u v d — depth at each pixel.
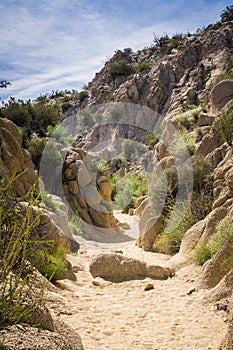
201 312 5.64
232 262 6.28
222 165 10.76
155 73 38.31
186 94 32.19
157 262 9.27
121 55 49.97
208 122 14.80
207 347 4.39
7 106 20.58
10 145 9.62
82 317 5.52
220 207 8.29
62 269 7.28
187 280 7.41
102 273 8.09
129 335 4.91
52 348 3.14
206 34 41.22
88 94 44.84
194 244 8.49
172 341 4.68
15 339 2.99
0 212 3.43
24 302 3.42
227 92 14.72
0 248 3.41
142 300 6.44
